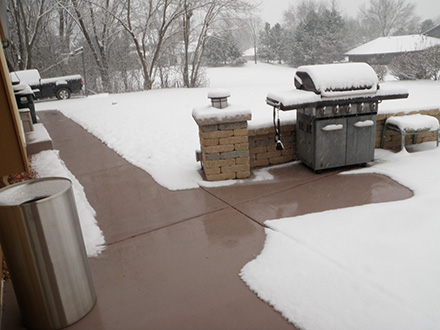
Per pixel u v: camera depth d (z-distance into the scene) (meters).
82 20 22.91
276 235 3.07
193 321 2.16
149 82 23.50
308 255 2.72
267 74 44.91
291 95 4.29
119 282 2.61
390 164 4.70
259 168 4.98
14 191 2.25
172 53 25.16
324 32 57.84
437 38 46.31
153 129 8.35
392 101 10.95
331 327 2.00
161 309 2.29
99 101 15.30
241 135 4.45
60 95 17.69
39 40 24.80
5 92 2.45
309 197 3.88
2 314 2.33
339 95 4.21
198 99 14.48
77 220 2.21
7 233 1.96
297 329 2.03
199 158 4.90
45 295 2.08
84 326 2.18
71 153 6.57
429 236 2.84
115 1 22.05
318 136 4.41
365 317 2.05
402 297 2.19
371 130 4.56
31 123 7.33
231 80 36.88
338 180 4.33
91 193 4.46
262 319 2.13
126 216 3.73
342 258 2.64
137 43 22.16
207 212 3.69
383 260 2.58
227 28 24.59
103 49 24.06
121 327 2.15
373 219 3.19
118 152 6.37
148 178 4.89
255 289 2.39
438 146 5.31
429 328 1.94
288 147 5.09
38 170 5.42
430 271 2.42
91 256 2.99
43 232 1.99
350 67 4.38
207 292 2.42
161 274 2.67
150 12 22.12
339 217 3.30
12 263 2.03
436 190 3.70
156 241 3.17
